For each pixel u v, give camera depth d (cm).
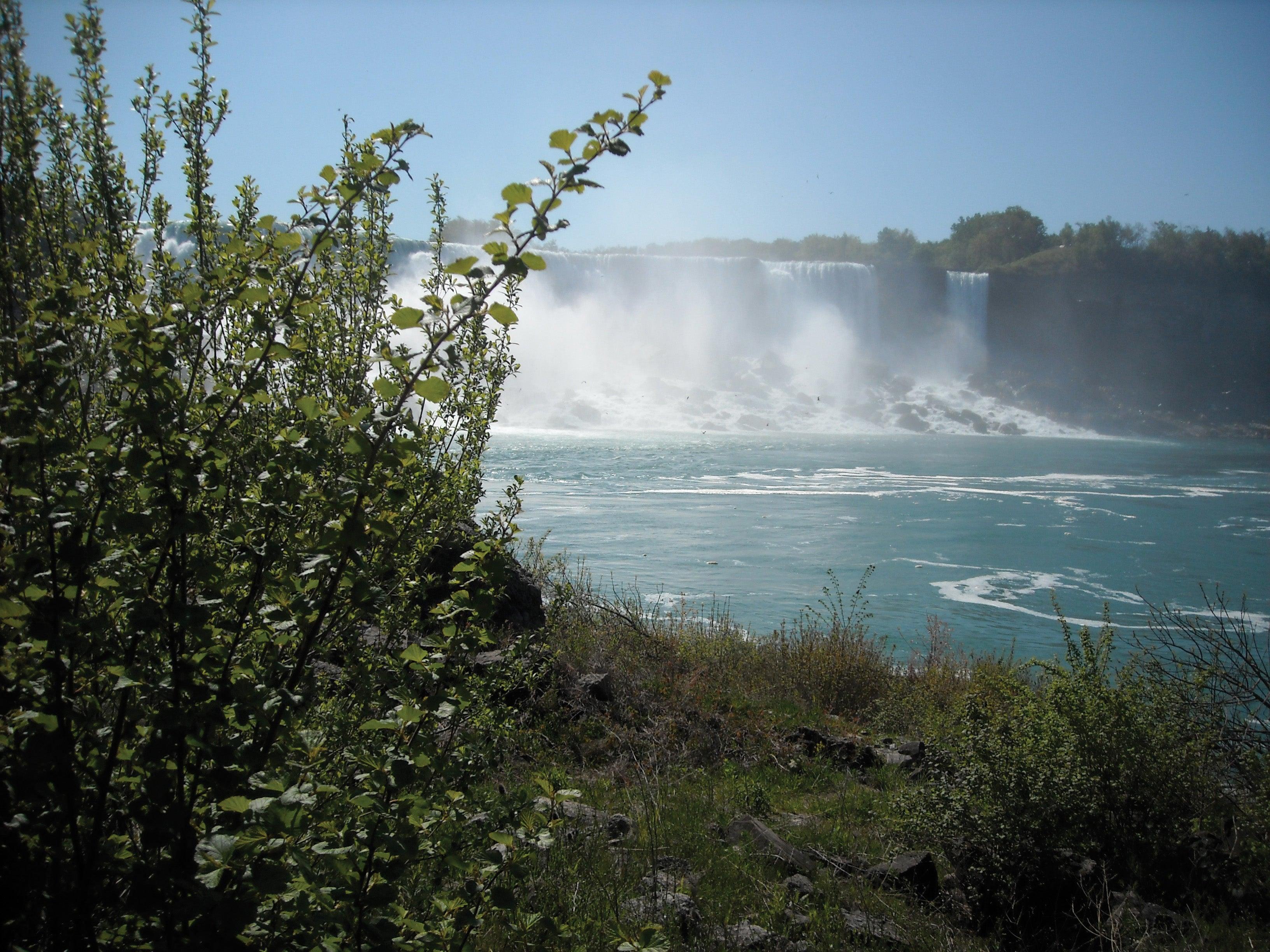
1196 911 419
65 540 183
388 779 188
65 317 191
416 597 267
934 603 1833
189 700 185
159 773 177
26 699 179
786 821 536
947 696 925
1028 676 1095
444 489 266
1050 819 430
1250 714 548
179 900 173
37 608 180
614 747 595
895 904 421
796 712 836
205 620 180
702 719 693
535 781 233
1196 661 588
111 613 198
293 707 185
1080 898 415
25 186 229
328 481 205
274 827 172
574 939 303
